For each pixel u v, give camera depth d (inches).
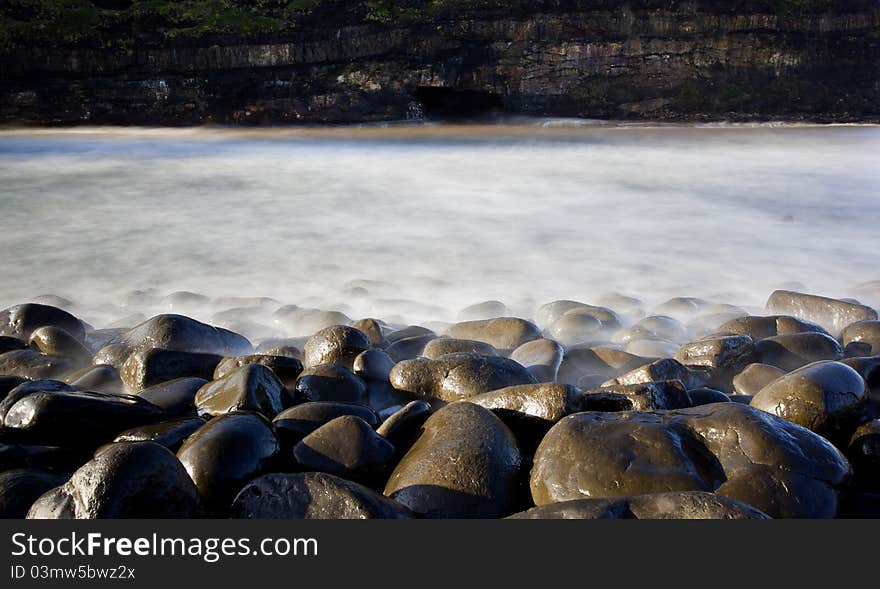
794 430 130.4
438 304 276.8
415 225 425.1
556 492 123.1
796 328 213.3
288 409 150.9
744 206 483.5
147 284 307.6
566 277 314.8
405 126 1067.3
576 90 1067.9
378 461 135.2
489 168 662.5
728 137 927.7
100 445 145.1
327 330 194.4
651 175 620.1
